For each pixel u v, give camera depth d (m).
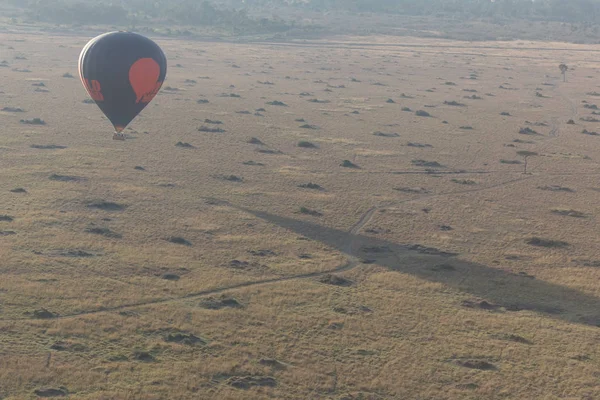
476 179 91.44
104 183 77.81
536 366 42.34
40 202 69.38
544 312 50.75
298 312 48.34
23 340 41.88
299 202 75.75
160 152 94.56
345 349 43.38
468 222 72.44
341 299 50.97
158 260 56.19
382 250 62.72
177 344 42.84
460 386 39.81
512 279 57.09
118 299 48.59
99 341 42.69
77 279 51.28
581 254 64.12
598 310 51.56
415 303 50.94
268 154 98.25
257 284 53.19
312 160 96.19
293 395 38.19
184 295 50.22
